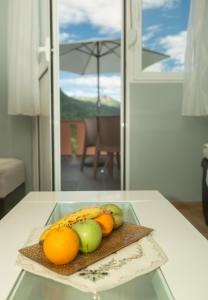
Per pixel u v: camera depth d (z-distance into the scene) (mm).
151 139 2887
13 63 2594
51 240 743
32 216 1186
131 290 672
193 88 2639
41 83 2682
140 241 914
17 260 783
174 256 818
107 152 4129
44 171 2760
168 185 2922
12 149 2893
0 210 2119
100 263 772
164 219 1140
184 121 2877
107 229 916
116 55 5121
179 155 2906
